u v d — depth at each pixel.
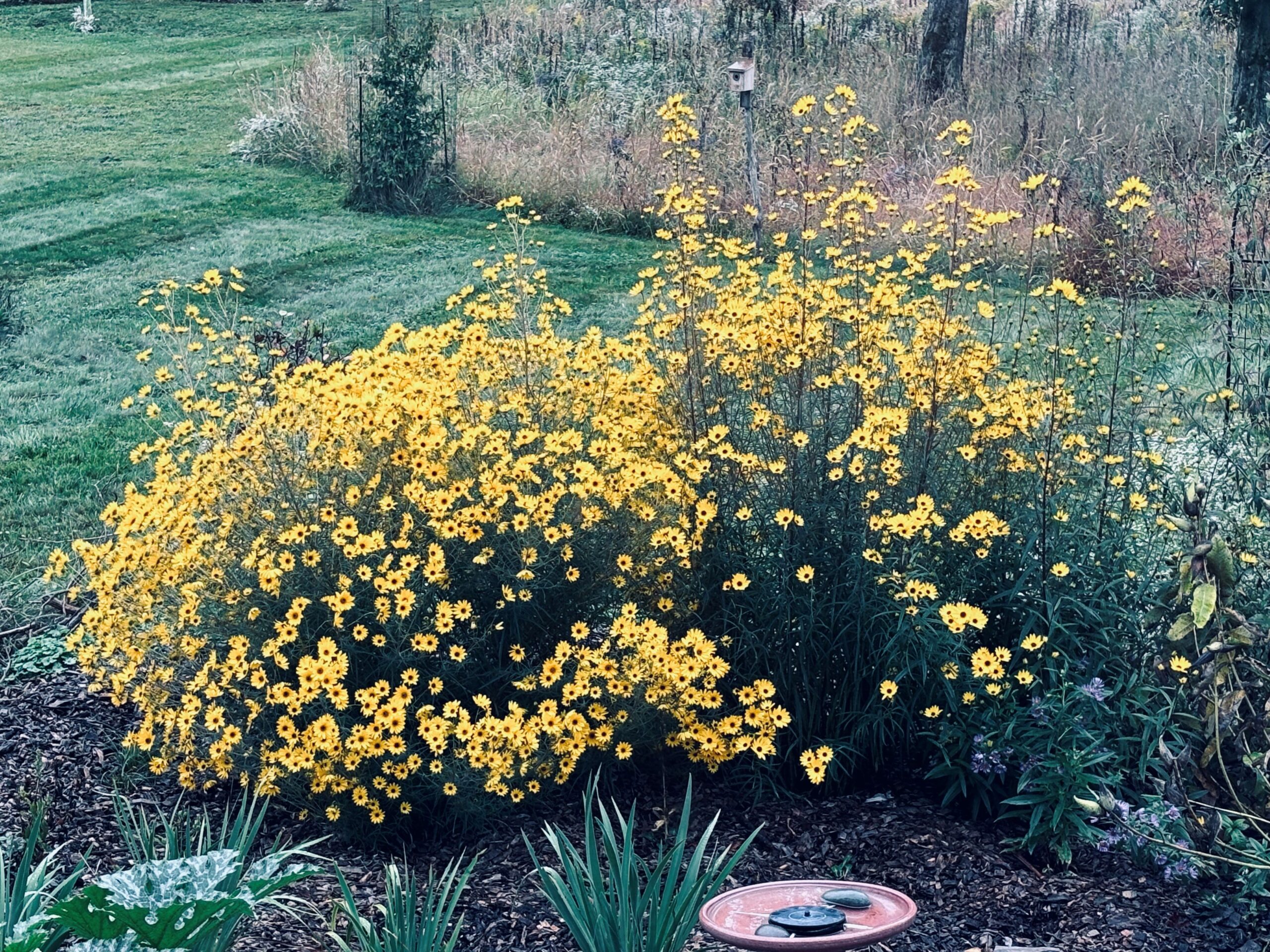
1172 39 15.69
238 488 4.00
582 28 19.11
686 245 4.18
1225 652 3.17
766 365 4.03
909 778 3.95
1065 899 3.28
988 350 4.05
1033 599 3.71
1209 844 3.29
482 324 4.32
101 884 2.53
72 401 8.05
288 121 15.95
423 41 13.99
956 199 4.30
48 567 5.73
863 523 3.78
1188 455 4.66
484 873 3.52
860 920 2.71
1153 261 7.53
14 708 4.54
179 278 10.96
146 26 26.66
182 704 3.84
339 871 3.00
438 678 3.55
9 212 13.22
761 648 3.81
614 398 4.19
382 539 3.57
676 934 2.67
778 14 17.20
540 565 3.71
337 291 10.68
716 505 3.88
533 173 13.73
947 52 14.85
